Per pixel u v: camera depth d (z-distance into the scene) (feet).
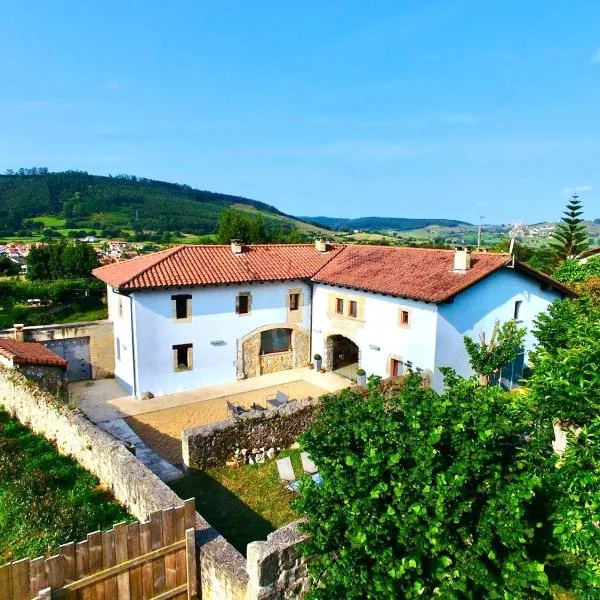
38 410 42.42
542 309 71.31
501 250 169.17
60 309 123.24
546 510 24.76
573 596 22.91
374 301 69.00
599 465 20.48
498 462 21.11
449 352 61.62
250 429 44.78
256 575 20.56
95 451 34.30
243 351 74.95
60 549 20.08
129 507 29.91
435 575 19.56
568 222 140.05
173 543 23.35
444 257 70.64
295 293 79.41
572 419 24.17
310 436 23.06
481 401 21.71
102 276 75.72
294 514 35.68
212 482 40.65
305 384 73.56
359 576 19.66
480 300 63.93
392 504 20.04
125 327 68.59
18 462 35.91
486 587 19.29
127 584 22.11
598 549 19.61
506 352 55.42
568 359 24.58
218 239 157.38
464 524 19.99
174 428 56.75
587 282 76.59
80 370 73.87
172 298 67.46
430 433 20.02
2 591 18.72
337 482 20.95
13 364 50.60
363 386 56.39
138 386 66.33
